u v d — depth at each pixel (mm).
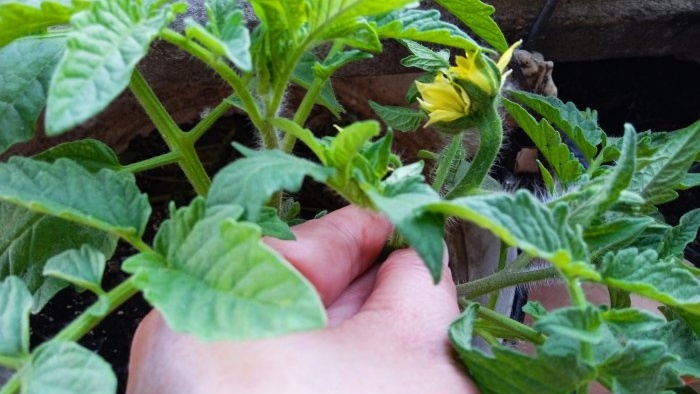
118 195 155
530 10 302
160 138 352
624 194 157
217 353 152
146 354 173
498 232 125
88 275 144
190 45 160
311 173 137
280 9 160
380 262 229
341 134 134
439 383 159
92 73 122
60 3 144
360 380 152
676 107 367
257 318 110
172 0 261
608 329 173
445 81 187
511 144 316
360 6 152
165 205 343
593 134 248
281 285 112
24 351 137
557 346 143
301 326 106
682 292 151
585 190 171
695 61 360
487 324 217
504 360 146
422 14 202
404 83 313
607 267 155
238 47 140
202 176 212
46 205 139
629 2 312
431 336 172
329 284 200
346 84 328
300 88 327
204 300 119
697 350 186
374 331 169
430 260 121
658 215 263
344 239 204
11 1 143
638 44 327
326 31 166
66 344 130
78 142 196
